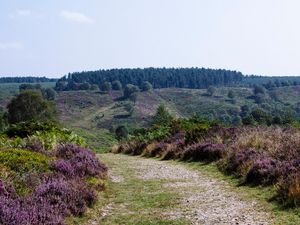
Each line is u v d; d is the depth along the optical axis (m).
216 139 24.14
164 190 15.16
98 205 12.54
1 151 15.40
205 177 17.72
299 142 17.06
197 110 192.75
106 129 159.38
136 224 10.69
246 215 11.06
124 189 15.54
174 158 25.45
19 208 9.49
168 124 39.22
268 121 66.62
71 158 17.70
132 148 34.34
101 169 17.91
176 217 11.25
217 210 11.80
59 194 11.52
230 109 186.38
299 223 9.95
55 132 27.25
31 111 97.38
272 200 12.30
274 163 15.49
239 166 17.31
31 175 12.88
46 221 9.39
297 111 155.88
